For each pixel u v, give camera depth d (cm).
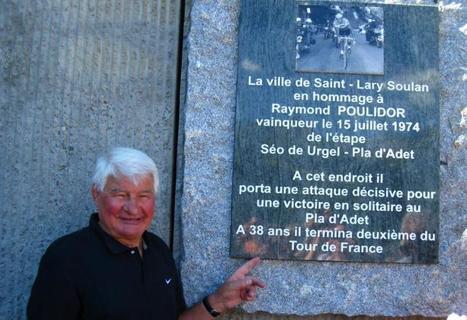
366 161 151
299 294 148
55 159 160
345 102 152
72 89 164
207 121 154
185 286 148
